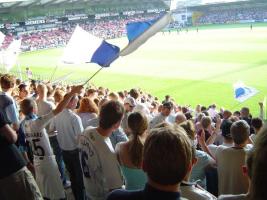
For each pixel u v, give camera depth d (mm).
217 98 26125
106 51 9016
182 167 2211
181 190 3441
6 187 3918
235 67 36844
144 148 2359
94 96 11359
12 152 3971
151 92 30234
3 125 3891
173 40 68625
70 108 6785
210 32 77188
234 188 4785
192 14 104312
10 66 20500
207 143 8609
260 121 8086
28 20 86312
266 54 42781
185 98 27234
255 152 1898
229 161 4785
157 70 39781
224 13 103812
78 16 96250
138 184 4176
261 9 98375
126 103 9930
